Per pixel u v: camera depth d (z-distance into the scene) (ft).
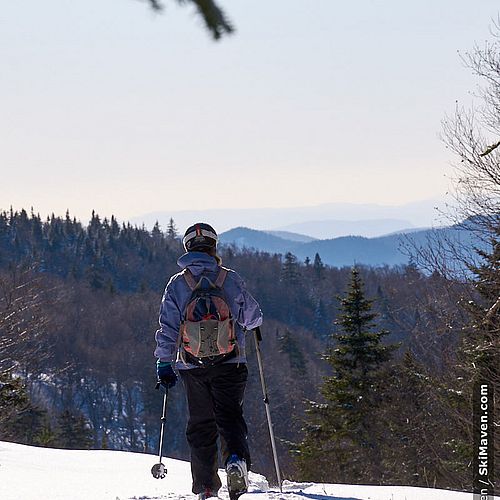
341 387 325.42
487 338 172.65
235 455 57.67
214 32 22.53
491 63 193.57
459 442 217.97
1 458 110.93
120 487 82.94
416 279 204.03
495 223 184.75
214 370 59.36
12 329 259.80
